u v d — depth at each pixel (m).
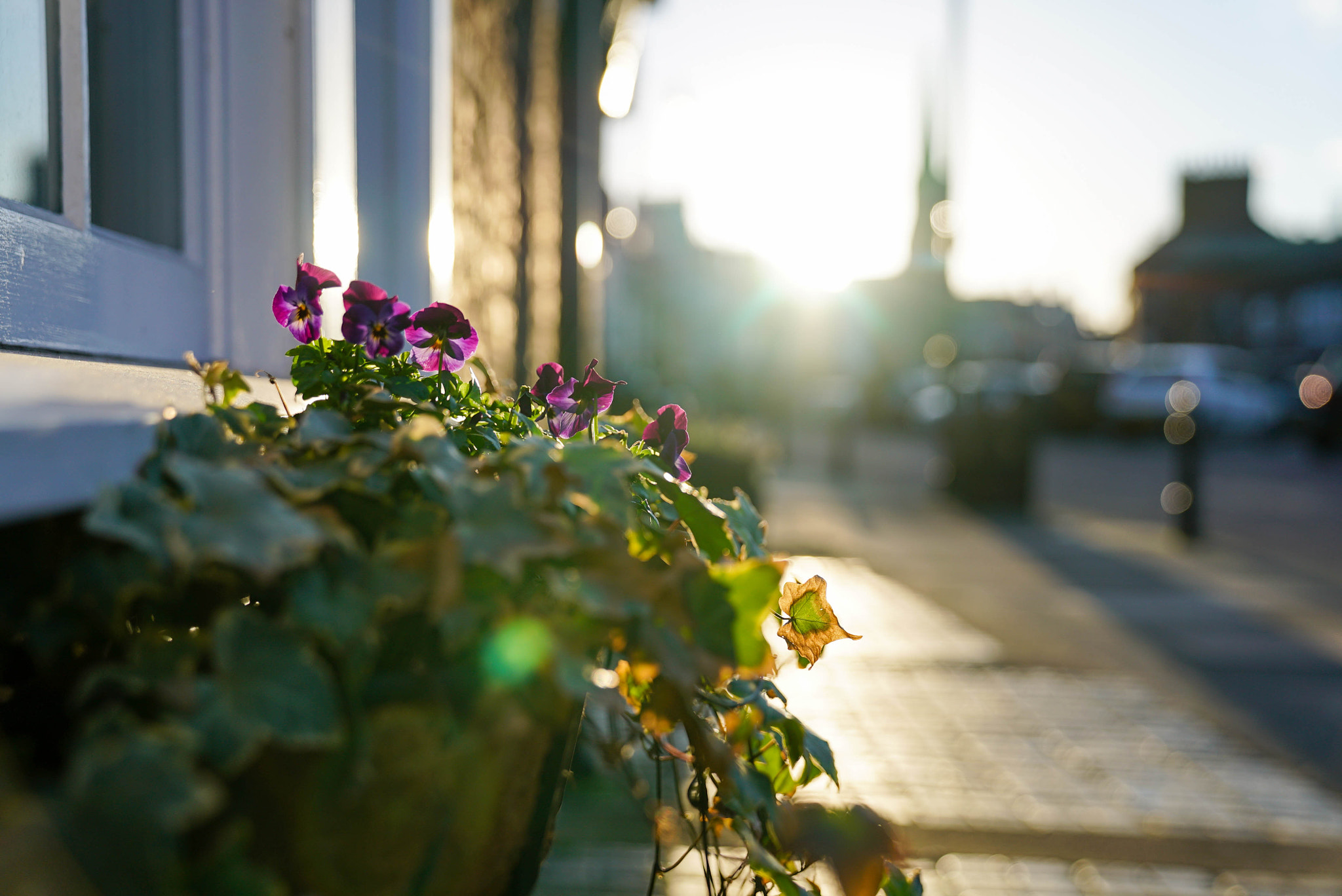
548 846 0.64
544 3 3.13
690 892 1.39
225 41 1.02
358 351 0.68
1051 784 1.96
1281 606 3.70
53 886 0.36
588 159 3.54
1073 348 33.53
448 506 0.51
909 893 0.65
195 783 0.40
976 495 6.58
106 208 0.96
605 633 0.52
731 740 0.66
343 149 1.14
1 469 0.45
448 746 0.49
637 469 0.59
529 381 2.90
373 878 0.49
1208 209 28.36
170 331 0.93
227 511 0.48
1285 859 1.67
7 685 0.54
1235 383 12.87
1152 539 5.34
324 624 0.48
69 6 0.82
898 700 2.46
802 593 0.70
